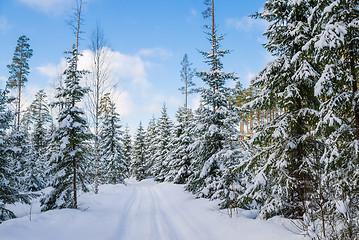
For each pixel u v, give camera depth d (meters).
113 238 7.59
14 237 6.06
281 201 7.37
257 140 8.42
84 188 12.03
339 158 6.00
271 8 8.52
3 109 10.28
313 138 7.14
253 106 8.66
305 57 7.14
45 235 6.72
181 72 25.69
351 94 5.75
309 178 6.65
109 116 28.58
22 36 24.78
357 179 5.45
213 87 13.64
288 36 8.19
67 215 9.16
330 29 5.57
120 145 29.00
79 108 11.83
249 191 8.20
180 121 29.11
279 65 8.17
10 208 14.23
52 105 11.59
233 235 7.07
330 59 6.23
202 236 7.62
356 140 5.59
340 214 4.78
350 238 4.45
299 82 7.71
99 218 9.77
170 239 7.61
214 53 13.44
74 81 11.86
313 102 8.30
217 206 11.14
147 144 44.34
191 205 12.48
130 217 10.84
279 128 7.65
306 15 7.85
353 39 5.68
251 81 9.08
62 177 11.40
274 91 8.48
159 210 12.45
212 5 13.53
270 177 8.09
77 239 6.93
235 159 11.01
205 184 13.69
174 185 22.23
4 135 10.07
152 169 37.06
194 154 14.25
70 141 11.28
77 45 15.55
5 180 10.16
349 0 5.66
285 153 7.72
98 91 17.69
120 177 28.62
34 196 10.67
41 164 24.80
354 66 5.93
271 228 6.82
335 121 5.89
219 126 12.79
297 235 5.94
